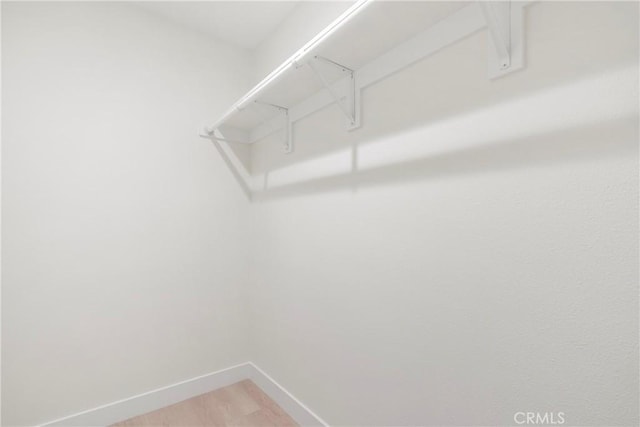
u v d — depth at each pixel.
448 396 0.96
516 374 0.80
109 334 1.60
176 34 1.85
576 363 0.70
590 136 0.68
